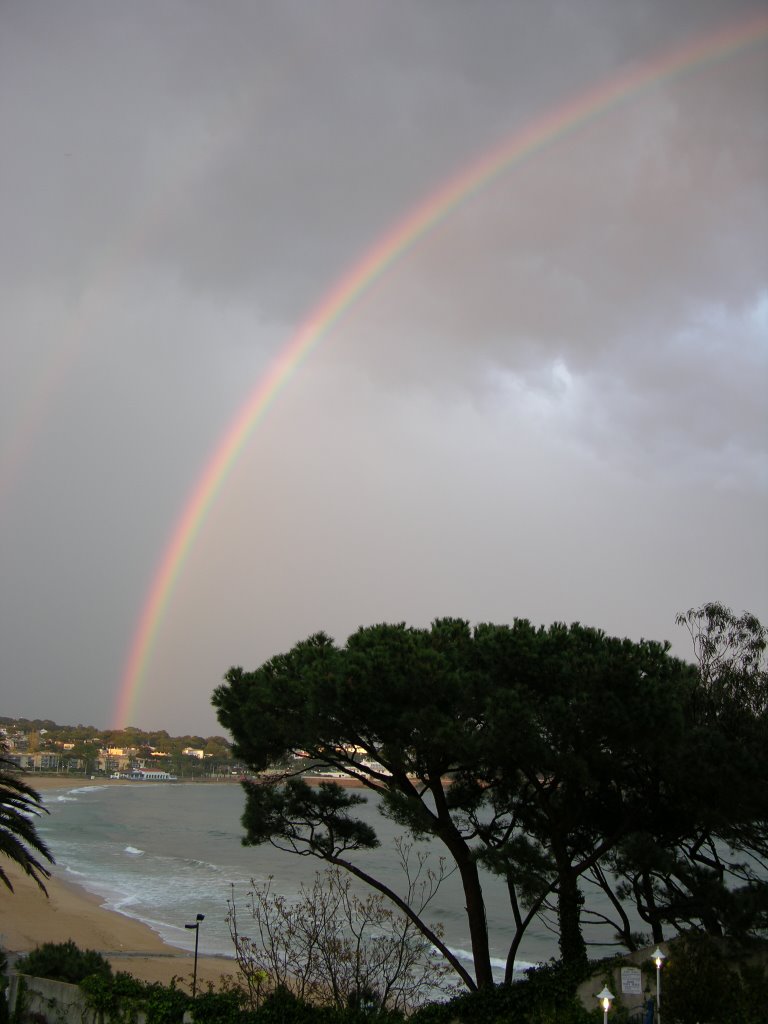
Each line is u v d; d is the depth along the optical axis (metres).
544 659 18.25
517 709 16.77
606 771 18.28
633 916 52.28
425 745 17.91
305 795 21.67
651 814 19.45
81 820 154.25
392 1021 18.09
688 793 18.48
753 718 19.69
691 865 18.92
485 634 19.72
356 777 20.11
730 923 17.05
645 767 19.00
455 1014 17.73
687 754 17.55
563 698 17.47
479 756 17.33
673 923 19.28
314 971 22.31
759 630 21.88
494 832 20.67
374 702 17.91
